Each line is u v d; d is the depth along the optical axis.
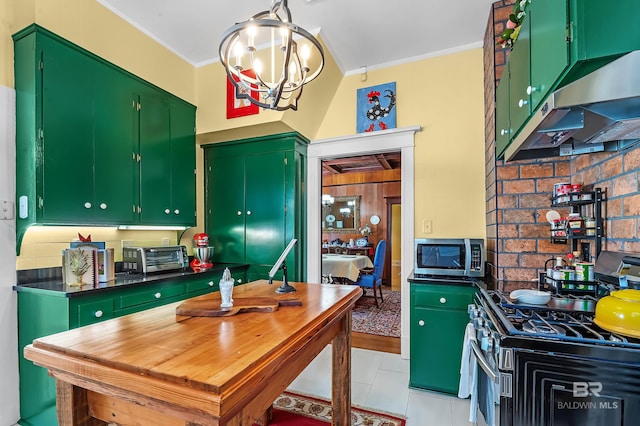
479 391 1.46
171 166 2.87
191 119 3.08
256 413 0.90
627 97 0.98
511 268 2.11
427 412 2.00
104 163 2.31
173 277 2.43
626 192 1.41
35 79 1.93
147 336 1.02
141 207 2.59
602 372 0.97
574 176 1.93
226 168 3.35
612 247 1.53
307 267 3.30
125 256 2.59
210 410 0.67
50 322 1.84
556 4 1.17
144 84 2.62
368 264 5.82
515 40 1.74
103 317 1.96
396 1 2.20
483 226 2.63
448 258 2.34
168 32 2.64
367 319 4.14
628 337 1.02
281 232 3.11
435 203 2.79
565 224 1.81
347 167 6.65
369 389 2.29
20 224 1.98
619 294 1.11
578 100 1.05
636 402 0.94
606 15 1.01
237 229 3.29
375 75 3.07
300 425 1.88
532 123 1.39
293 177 3.07
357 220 7.31
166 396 0.72
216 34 2.66
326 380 2.45
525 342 1.04
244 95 1.49
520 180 2.09
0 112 1.94
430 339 2.24
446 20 2.40
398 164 6.54
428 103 2.86
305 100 2.89
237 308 1.30
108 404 0.99
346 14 2.34
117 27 2.40
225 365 0.79
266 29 2.57
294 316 1.25
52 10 2.01
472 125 2.70
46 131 1.97
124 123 2.46
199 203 3.39
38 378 1.88
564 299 1.47
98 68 2.28
